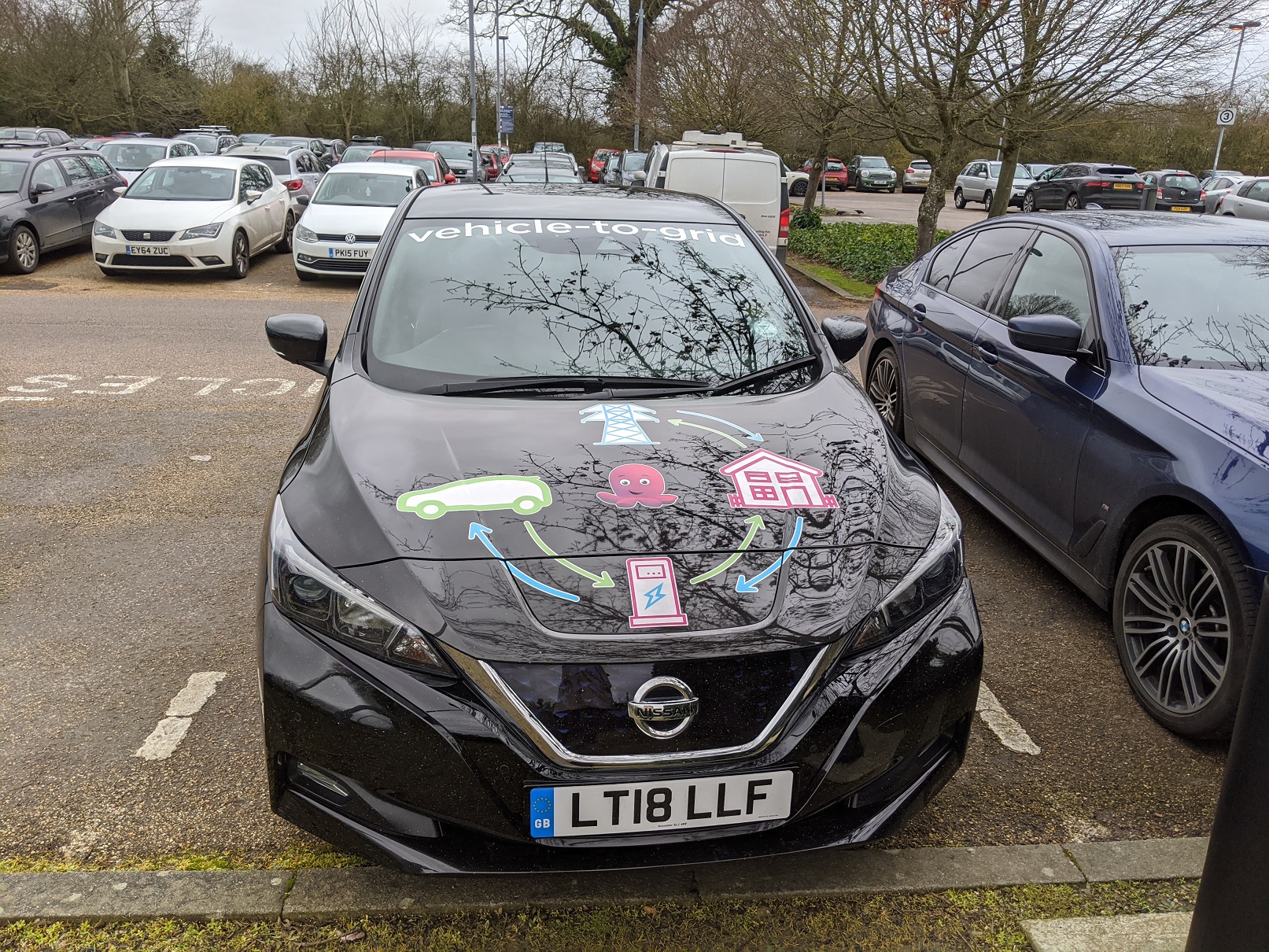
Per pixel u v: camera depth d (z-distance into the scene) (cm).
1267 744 164
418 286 328
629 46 3612
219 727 299
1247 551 278
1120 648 335
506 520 224
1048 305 416
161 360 808
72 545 432
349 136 4475
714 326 321
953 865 248
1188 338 362
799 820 210
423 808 203
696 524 226
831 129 1287
